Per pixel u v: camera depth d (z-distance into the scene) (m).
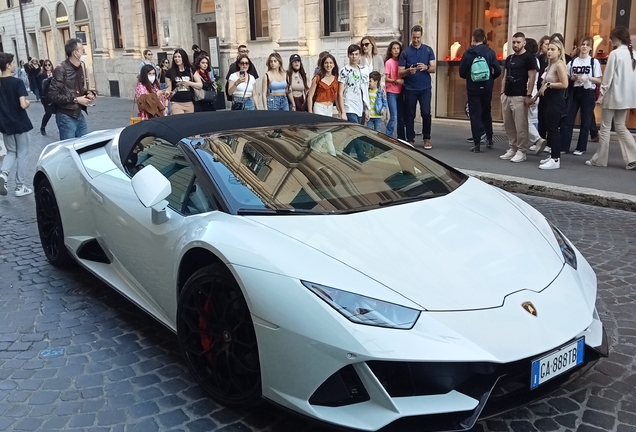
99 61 27.27
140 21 24.03
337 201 3.12
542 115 9.06
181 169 3.44
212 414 2.87
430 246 2.78
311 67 16.11
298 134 3.78
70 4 29.45
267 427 2.75
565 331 2.54
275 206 3.04
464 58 9.48
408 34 13.16
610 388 3.05
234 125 3.80
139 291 3.70
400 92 10.20
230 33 18.69
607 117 8.02
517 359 2.36
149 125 4.03
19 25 36.44
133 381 3.19
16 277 4.77
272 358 2.53
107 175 4.09
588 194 6.72
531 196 7.22
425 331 2.34
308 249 2.65
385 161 3.70
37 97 24.27
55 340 3.68
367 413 2.35
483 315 2.44
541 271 2.80
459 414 2.37
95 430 2.77
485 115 9.91
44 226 4.94
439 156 9.45
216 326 2.87
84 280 4.68
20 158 7.67
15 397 3.06
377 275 2.53
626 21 10.24
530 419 2.78
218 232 2.87
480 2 12.48
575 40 11.02
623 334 3.61
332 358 2.36
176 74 9.94
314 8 15.65
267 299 2.53
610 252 5.08
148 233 3.42
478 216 3.17
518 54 8.48
